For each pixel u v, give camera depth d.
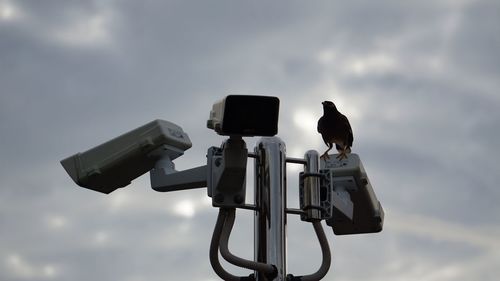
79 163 5.09
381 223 5.83
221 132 4.29
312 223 4.61
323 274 4.49
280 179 4.56
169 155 5.07
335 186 5.56
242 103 4.15
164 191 5.02
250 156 4.64
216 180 4.55
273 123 4.20
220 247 4.40
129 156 5.01
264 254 4.51
